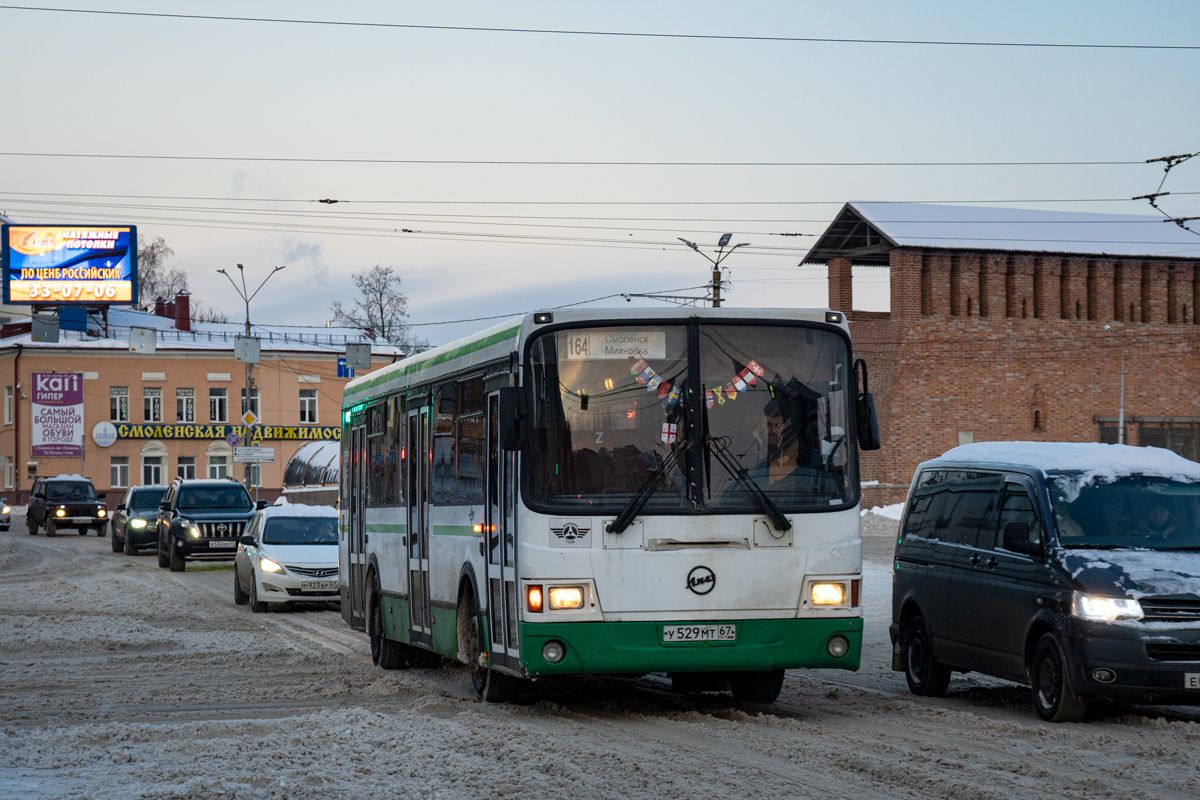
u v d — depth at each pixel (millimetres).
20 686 13047
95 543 47844
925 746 8844
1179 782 7660
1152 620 9672
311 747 8992
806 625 10141
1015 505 11086
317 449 49938
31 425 72438
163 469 74062
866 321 54062
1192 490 10891
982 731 9586
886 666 14625
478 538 11344
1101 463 11047
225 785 7500
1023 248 54281
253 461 51625
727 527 10078
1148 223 58531
